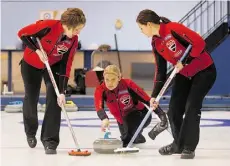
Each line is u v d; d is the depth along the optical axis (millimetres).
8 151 6004
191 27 21719
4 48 21656
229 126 10250
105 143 5734
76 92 17750
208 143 7082
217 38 20375
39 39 5715
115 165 4887
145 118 5754
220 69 19547
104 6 21797
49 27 5590
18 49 21500
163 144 6945
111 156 5547
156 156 5586
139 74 21594
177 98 5613
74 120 11969
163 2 21844
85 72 18125
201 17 21641
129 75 21625
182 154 5410
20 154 5719
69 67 5828
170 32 5285
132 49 21766
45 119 5820
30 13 21984
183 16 21906
